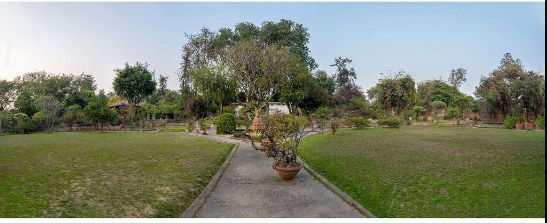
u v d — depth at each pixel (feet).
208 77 80.53
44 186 19.67
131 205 17.11
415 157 29.07
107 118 76.38
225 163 30.60
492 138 42.52
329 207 17.43
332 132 57.47
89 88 169.78
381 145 38.04
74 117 88.53
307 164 31.19
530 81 76.89
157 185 21.09
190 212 16.71
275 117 25.48
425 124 80.94
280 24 125.39
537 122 61.67
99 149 37.60
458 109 99.76
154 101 164.35
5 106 108.78
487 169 22.80
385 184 21.03
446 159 27.45
